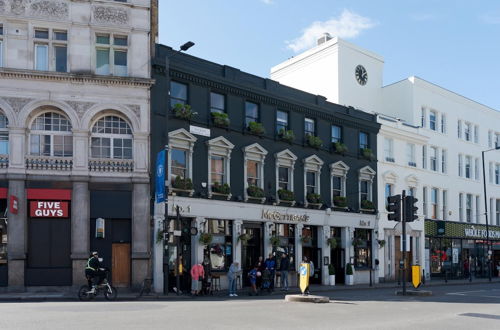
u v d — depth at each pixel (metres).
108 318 13.95
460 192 49.41
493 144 55.22
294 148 34.69
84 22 26.98
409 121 45.50
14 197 24.92
